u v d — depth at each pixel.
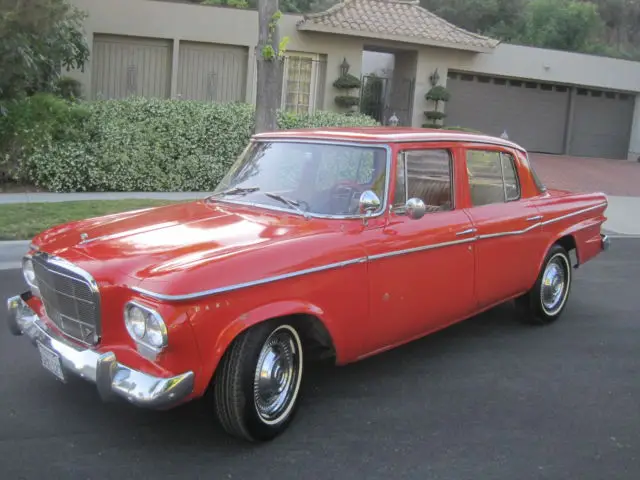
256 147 5.27
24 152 12.21
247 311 3.68
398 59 20.95
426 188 4.95
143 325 3.47
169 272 3.50
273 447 3.91
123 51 17.08
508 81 22.55
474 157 5.41
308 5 30.91
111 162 12.77
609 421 4.43
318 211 4.52
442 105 20.39
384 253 4.42
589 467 3.81
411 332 4.85
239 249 3.83
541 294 6.26
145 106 13.21
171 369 3.48
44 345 3.96
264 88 10.34
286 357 4.02
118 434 3.99
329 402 4.56
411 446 3.98
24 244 8.30
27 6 11.68
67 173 12.48
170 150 13.30
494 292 5.56
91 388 4.62
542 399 4.75
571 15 35.41
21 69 12.16
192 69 17.66
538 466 3.81
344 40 18.58
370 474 3.65
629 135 24.91
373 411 4.44
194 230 4.21
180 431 4.05
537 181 6.27
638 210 14.80
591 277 8.68
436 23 20.08
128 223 4.43
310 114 15.41
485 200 5.58
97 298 3.60
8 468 3.56
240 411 3.72
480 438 4.12
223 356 3.71
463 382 5.00
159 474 3.57
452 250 5.00
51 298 3.99
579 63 22.69
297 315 4.03
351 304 4.26
